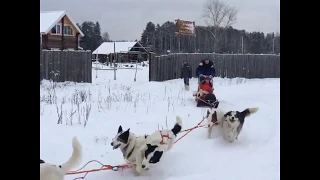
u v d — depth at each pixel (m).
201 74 13.95
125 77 29.53
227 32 58.91
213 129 8.78
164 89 19.47
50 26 33.41
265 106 13.08
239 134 8.93
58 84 20.58
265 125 9.74
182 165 6.74
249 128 9.47
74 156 5.14
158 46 72.50
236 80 27.06
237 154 7.32
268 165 6.46
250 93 17.69
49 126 9.55
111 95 15.93
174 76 26.38
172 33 69.12
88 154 7.41
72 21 37.56
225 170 6.37
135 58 62.53
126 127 9.77
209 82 13.74
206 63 14.05
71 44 38.34
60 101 13.69
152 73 24.56
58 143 8.04
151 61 24.47
